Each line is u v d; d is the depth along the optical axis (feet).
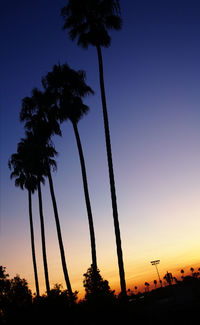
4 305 45.47
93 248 58.95
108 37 62.75
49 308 43.42
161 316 42.34
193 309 42.57
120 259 46.83
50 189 83.71
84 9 63.36
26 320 43.09
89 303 43.86
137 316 41.81
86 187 64.64
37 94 87.76
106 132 57.16
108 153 55.52
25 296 47.47
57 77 73.56
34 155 86.94
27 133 92.17
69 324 41.60
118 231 49.06
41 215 87.04
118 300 44.24
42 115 87.20
